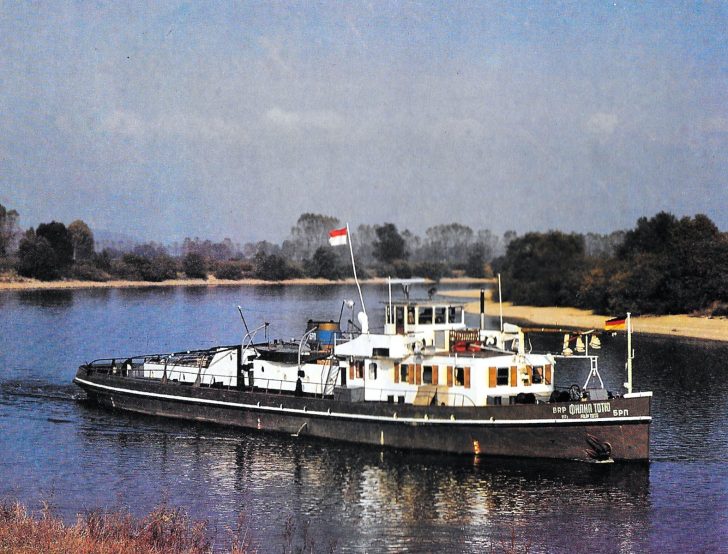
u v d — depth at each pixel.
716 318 150.38
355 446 60.12
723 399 81.25
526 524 46.59
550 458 55.41
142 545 38.31
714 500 50.59
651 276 161.50
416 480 53.56
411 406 57.59
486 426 55.72
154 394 71.00
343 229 63.19
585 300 183.62
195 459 58.66
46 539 37.47
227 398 66.44
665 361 106.75
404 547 43.31
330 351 65.38
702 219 164.25
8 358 107.62
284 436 63.41
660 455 60.47
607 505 49.50
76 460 58.81
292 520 47.03
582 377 93.69
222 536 44.34
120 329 140.62
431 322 61.66
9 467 57.25
